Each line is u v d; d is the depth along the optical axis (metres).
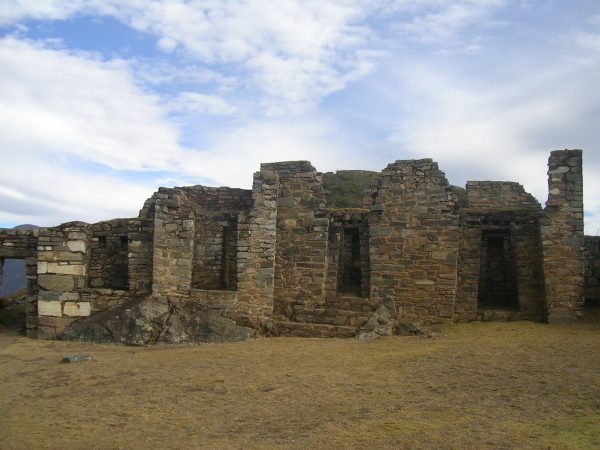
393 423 9.02
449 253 18.97
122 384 12.33
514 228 19.70
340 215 20.31
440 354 13.97
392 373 12.46
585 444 7.65
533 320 18.98
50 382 12.68
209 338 17.67
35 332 18.77
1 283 21.45
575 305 18.25
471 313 19.25
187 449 8.27
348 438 8.44
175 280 18.92
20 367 14.20
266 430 9.08
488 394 10.49
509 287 20.73
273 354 15.14
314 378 12.30
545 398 10.04
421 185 19.52
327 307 19.42
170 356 15.22
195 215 20.33
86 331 17.91
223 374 12.92
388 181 19.81
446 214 19.16
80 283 18.97
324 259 19.77
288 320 19.50
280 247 20.16
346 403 10.38
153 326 17.69
